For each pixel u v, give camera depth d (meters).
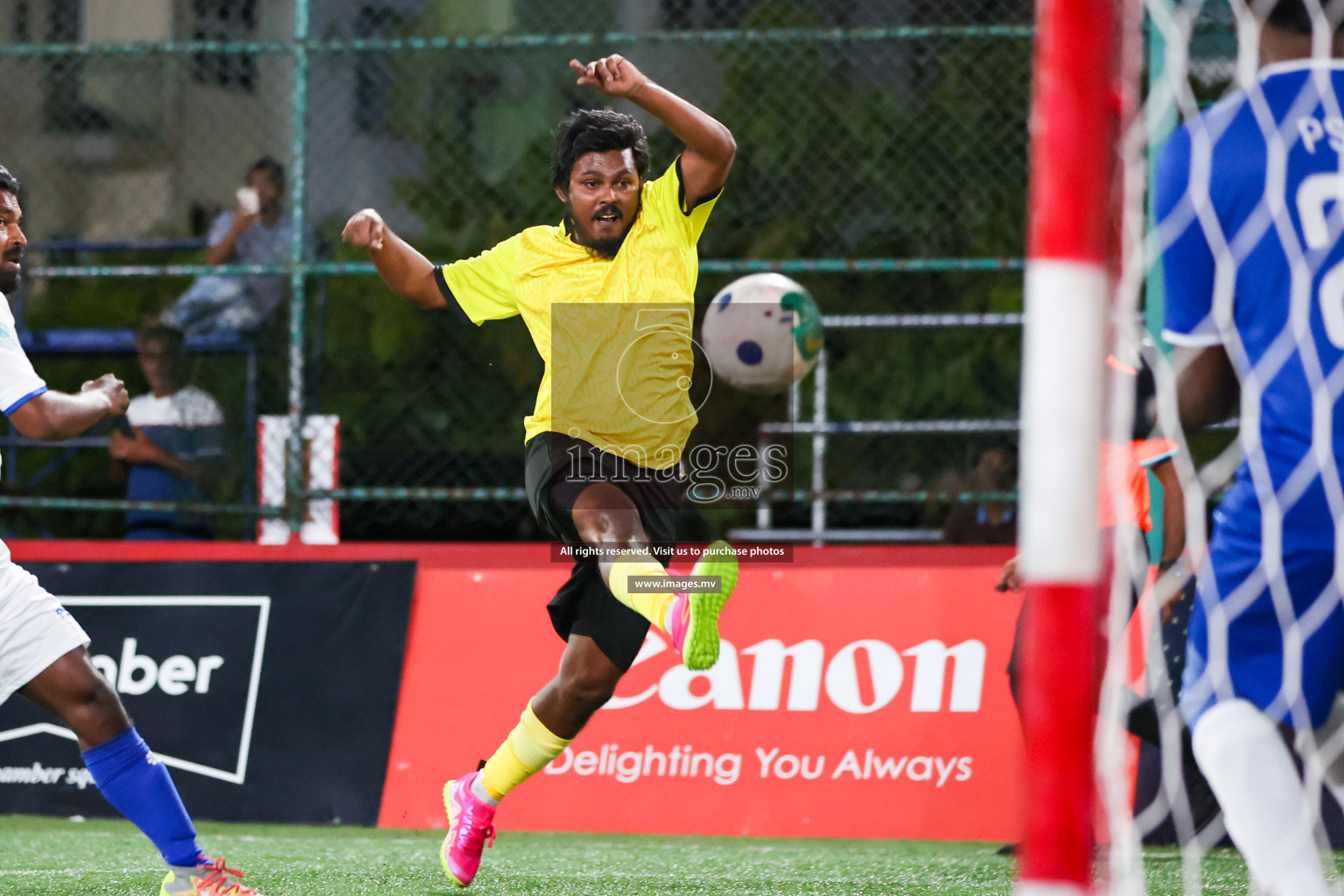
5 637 10.74
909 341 27.11
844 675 16.45
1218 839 14.42
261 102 33.44
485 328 26.30
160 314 25.38
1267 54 7.99
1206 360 8.16
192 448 23.12
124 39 35.75
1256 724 7.64
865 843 15.77
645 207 11.42
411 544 17.80
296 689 17.33
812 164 27.34
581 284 11.34
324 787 16.86
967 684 16.20
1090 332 5.30
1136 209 7.67
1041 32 5.43
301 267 20.56
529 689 17.00
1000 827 15.62
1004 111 26.86
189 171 33.62
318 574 17.77
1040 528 5.34
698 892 12.45
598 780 16.41
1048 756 5.32
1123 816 8.25
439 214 27.88
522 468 26.19
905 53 27.39
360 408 26.31
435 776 16.75
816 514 23.41
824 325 23.38
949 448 26.58
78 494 25.59
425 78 30.44
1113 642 8.66
